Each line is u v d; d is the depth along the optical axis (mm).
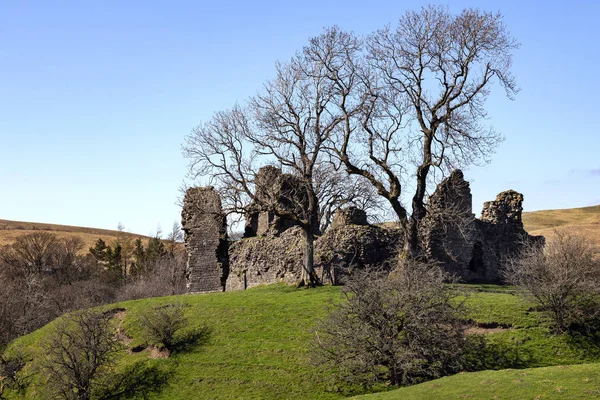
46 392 34875
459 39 44406
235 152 46500
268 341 35219
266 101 47688
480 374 26984
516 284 39125
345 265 45969
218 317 39188
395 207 44344
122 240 129000
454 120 44438
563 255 37906
